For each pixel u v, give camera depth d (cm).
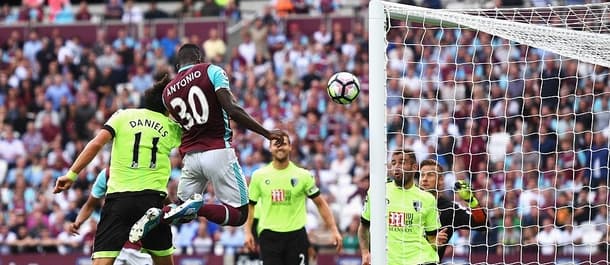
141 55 4738
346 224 3456
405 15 1708
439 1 4584
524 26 1725
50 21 5259
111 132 1680
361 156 3669
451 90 3894
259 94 4309
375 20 1686
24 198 3909
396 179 1950
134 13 5175
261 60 4556
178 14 5066
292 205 2397
